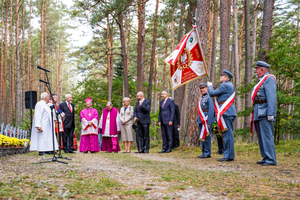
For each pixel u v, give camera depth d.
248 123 15.12
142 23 19.12
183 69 7.65
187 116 10.00
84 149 9.78
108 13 14.55
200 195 2.97
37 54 38.81
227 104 6.27
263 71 5.64
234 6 16.19
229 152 6.33
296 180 3.74
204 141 7.39
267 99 5.39
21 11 30.62
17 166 5.28
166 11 18.66
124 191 3.12
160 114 9.74
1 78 27.17
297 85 9.82
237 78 16.23
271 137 5.47
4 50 28.00
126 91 18.52
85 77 25.77
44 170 4.66
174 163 5.98
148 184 3.56
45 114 7.73
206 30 9.82
